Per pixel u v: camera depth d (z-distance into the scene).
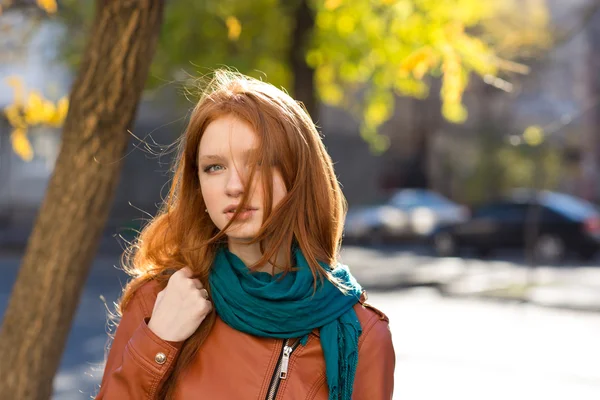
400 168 36.53
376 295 17.27
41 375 3.50
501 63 5.35
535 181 24.75
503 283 17.94
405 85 12.00
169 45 12.52
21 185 30.16
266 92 2.19
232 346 2.14
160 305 2.13
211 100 2.18
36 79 16.09
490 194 32.28
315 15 11.91
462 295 16.92
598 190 32.12
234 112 2.12
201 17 12.59
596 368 9.77
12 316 3.50
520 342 11.48
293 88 12.12
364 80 13.94
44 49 14.70
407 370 9.59
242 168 2.10
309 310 2.14
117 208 30.56
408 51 10.74
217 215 2.14
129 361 2.09
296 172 2.15
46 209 3.45
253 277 2.16
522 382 9.03
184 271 2.18
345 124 35.62
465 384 8.91
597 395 8.53
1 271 19.31
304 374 2.16
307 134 2.20
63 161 3.42
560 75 30.28
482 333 12.25
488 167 32.06
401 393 8.50
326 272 2.18
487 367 9.78
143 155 30.52
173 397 2.14
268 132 2.10
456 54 5.17
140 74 3.39
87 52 3.39
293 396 2.13
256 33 13.03
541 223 23.88
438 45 5.14
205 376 2.13
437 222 29.06
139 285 2.30
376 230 29.66
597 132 31.50
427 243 29.72
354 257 25.06
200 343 2.15
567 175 31.66
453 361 10.08
